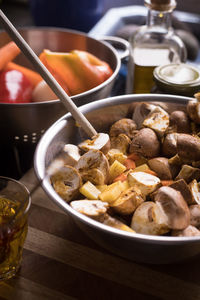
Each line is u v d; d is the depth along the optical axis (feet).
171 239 1.74
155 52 2.73
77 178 2.06
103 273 2.01
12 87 2.70
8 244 1.90
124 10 4.08
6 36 2.94
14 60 3.05
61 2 4.09
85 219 1.79
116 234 1.76
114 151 2.26
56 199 1.85
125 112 2.40
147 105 2.34
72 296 1.94
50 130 2.14
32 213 2.22
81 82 2.65
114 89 3.08
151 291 1.96
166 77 2.52
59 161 2.14
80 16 4.19
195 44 3.71
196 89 2.49
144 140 2.19
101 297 1.94
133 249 1.87
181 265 2.04
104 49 2.89
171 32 2.78
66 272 2.01
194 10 4.94
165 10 2.64
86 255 2.07
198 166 2.14
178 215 1.85
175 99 2.37
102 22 3.88
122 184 2.06
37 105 2.34
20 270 2.01
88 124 2.19
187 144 2.11
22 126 2.45
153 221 1.92
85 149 2.17
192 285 1.98
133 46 2.75
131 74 2.80
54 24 4.25
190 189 2.02
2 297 1.94
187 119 2.30
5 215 2.00
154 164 2.17
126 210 1.98
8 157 2.77
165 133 2.28
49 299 1.94
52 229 2.16
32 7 4.24
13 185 2.02
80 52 2.68
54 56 2.61
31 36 3.01
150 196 2.04
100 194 2.03
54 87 2.12
